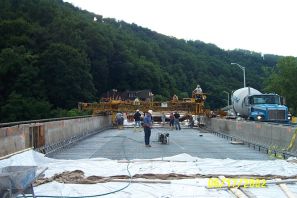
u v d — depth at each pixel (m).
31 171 7.74
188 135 30.86
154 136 29.12
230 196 8.84
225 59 150.00
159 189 9.58
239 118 37.34
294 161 14.08
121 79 111.94
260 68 139.00
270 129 19.03
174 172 11.82
